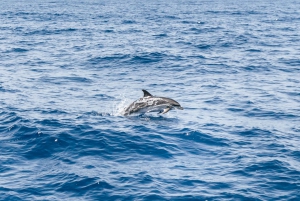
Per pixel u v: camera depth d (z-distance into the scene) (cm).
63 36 8944
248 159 2511
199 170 2373
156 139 2794
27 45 7538
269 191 2139
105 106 3691
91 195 2089
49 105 3656
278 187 2178
